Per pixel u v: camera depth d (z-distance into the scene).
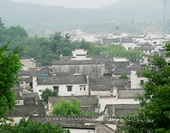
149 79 41.38
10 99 34.00
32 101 94.06
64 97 94.31
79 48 187.38
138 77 104.31
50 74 135.75
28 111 75.12
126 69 129.88
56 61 141.25
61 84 112.25
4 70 32.88
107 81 111.94
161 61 42.56
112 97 88.62
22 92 102.94
